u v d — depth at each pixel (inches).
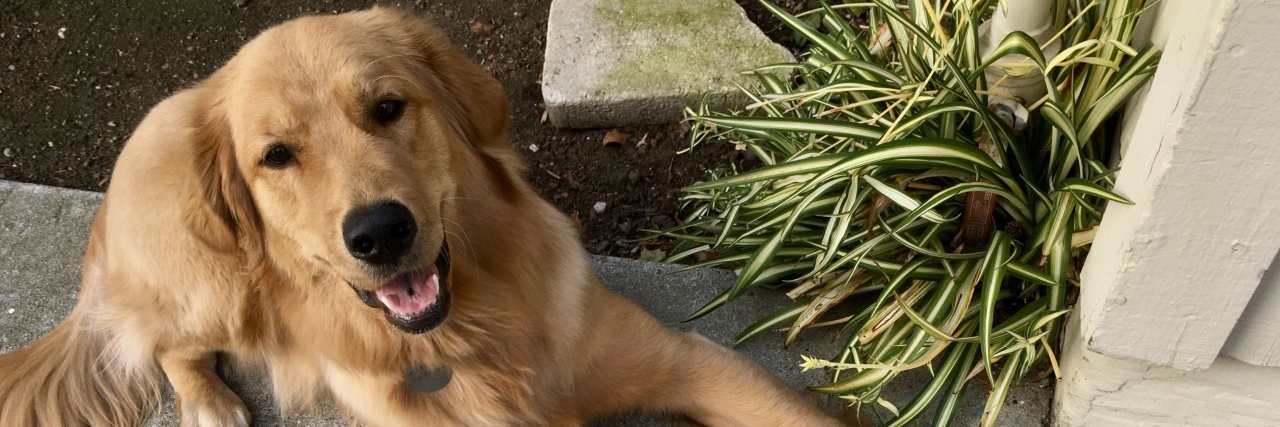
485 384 43.4
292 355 45.3
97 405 48.6
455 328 42.0
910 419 44.0
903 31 48.3
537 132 60.4
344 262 38.2
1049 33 45.3
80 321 48.9
